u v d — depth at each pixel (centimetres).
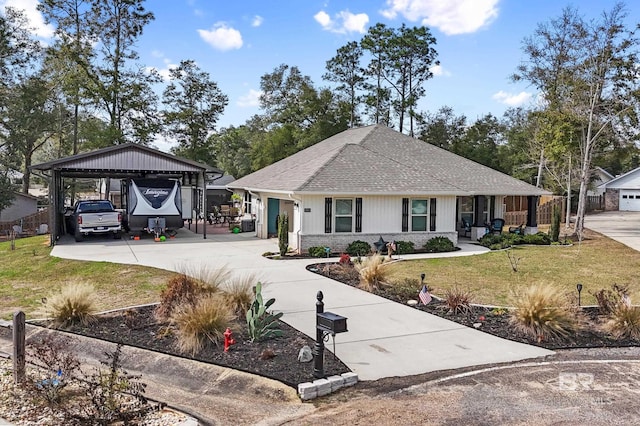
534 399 599
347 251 1816
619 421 538
